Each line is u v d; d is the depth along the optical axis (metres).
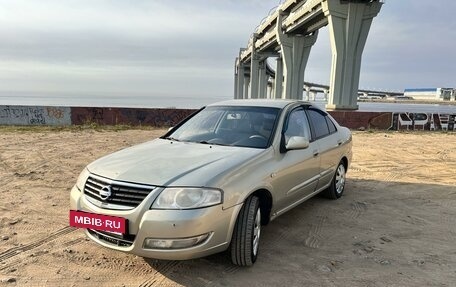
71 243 4.12
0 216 4.91
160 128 19.94
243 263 3.52
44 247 4.00
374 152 11.71
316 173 4.95
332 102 33.94
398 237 4.48
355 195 6.32
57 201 5.63
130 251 3.10
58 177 7.18
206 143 4.25
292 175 4.23
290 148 4.07
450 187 7.02
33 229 4.50
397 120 22.39
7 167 8.04
